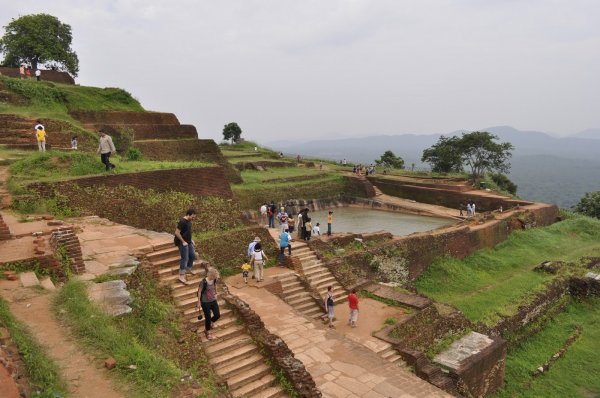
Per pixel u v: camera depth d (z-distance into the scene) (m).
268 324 12.98
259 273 15.60
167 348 8.21
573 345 19.45
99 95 36.47
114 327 7.32
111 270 9.55
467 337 16.23
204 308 9.45
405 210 38.38
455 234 26.06
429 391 10.56
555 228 34.31
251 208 34.22
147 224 16.62
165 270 11.31
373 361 11.61
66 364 6.10
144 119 35.47
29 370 5.51
